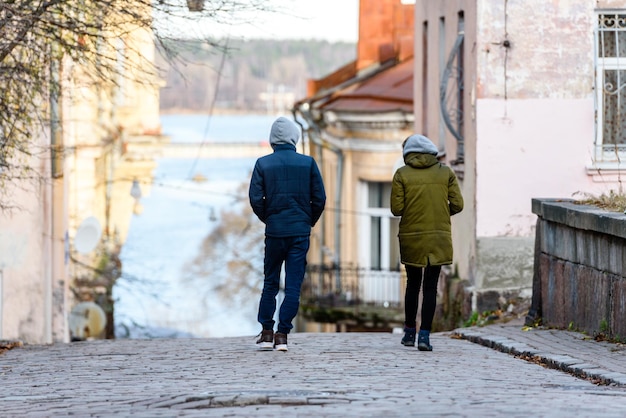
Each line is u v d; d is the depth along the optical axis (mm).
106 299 64750
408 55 75562
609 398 19094
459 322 42625
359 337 33469
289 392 19312
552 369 24891
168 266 136125
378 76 71562
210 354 27922
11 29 32781
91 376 24125
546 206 33125
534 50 40656
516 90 40719
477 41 40594
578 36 40750
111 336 65688
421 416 16453
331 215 73438
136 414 17344
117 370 25172
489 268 40812
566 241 31906
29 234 47406
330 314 63094
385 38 76875
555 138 40812
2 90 34156
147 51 36594
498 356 27734
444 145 47875
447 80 43219
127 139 84875
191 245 142500
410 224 28047
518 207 40750
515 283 40844
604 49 41031
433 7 49906
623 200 31938
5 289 47406
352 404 17969
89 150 66812
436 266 28156
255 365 24953
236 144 135875
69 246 58656
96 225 51875
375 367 24422
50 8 33844
